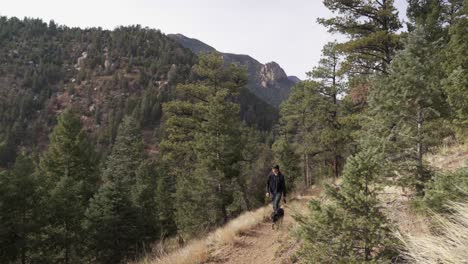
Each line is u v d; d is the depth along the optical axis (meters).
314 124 27.17
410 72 5.69
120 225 25.25
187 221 24.39
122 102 152.25
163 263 8.58
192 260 7.99
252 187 34.72
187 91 25.50
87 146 34.28
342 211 4.05
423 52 6.04
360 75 15.52
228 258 7.83
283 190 9.23
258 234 9.47
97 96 162.38
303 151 26.89
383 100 6.21
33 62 195.00
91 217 24.53
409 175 5.36
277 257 7.04
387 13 14.23
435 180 4.52
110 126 121.69
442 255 2.96
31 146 122.44
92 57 196.12
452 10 15.80
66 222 22.92
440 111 5.59
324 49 23.16
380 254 3.82
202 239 10.68
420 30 6.07
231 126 21.75
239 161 22.50
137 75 177.75
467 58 10.23
